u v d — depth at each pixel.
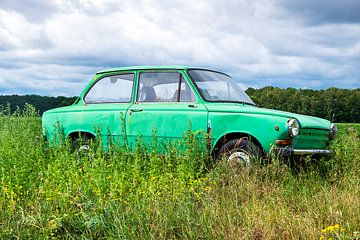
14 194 5.37
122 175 5.90
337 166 7.45
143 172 6.65
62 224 4.78
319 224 4.67
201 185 5.77
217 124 7.21
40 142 8.68
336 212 4.86
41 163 7.27
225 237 4.36
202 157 6.96
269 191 5.82
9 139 9.58
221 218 4.75
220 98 7.76
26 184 6.00
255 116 6.96
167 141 7.62
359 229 4.59
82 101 8.96
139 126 7.93
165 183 5.95
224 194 5.72
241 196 5.66
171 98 7.84
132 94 8.29
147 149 7.55
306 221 4.61
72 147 8.69
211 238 4.38
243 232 4.42
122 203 5.20
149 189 5.52
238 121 7.07
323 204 5.30
